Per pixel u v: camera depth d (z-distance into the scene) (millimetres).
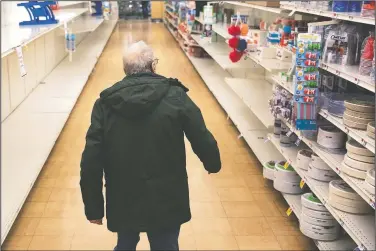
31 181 3740
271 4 4910
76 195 4066
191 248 3299
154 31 17812
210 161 2406
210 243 3373
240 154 5164
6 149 4391
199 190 4234
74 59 9719
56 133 4898
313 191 3195
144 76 2344
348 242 3146
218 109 6965
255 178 4523
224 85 7793
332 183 2992
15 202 3400
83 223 3607
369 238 2523
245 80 6227
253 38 5258
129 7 24344
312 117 3223
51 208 3832
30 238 3389
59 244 3320
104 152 2365
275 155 4621
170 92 2338
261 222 3689
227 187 4312
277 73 4082
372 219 2734
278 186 3844
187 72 9836
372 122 2617
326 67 3023
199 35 10570
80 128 5910
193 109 2346
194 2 10641
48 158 4895
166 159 2359
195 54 10805
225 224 3645
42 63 7512
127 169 2348
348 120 2723
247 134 5254
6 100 5355
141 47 2385
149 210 2395
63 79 7625
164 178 2377
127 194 2385
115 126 2307
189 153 5133
